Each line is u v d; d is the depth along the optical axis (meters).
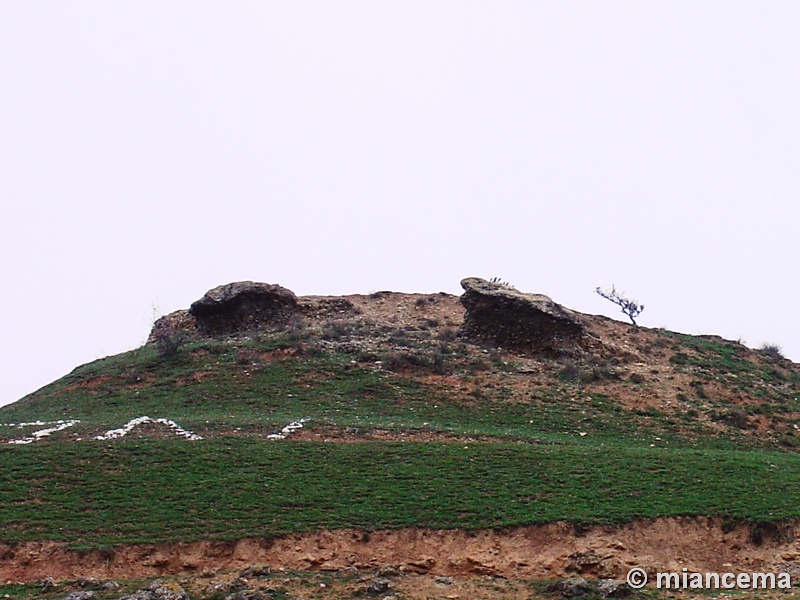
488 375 115.19
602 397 110.44
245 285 140.38
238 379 114.81
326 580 61.53
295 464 80.00
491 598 59.22
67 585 61.06
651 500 71.12
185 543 65.94
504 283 138.88
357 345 125.06
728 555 66.38
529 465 79.69
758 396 117.38
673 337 144.38
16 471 78.00
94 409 110.12
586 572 64.25
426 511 69.94
